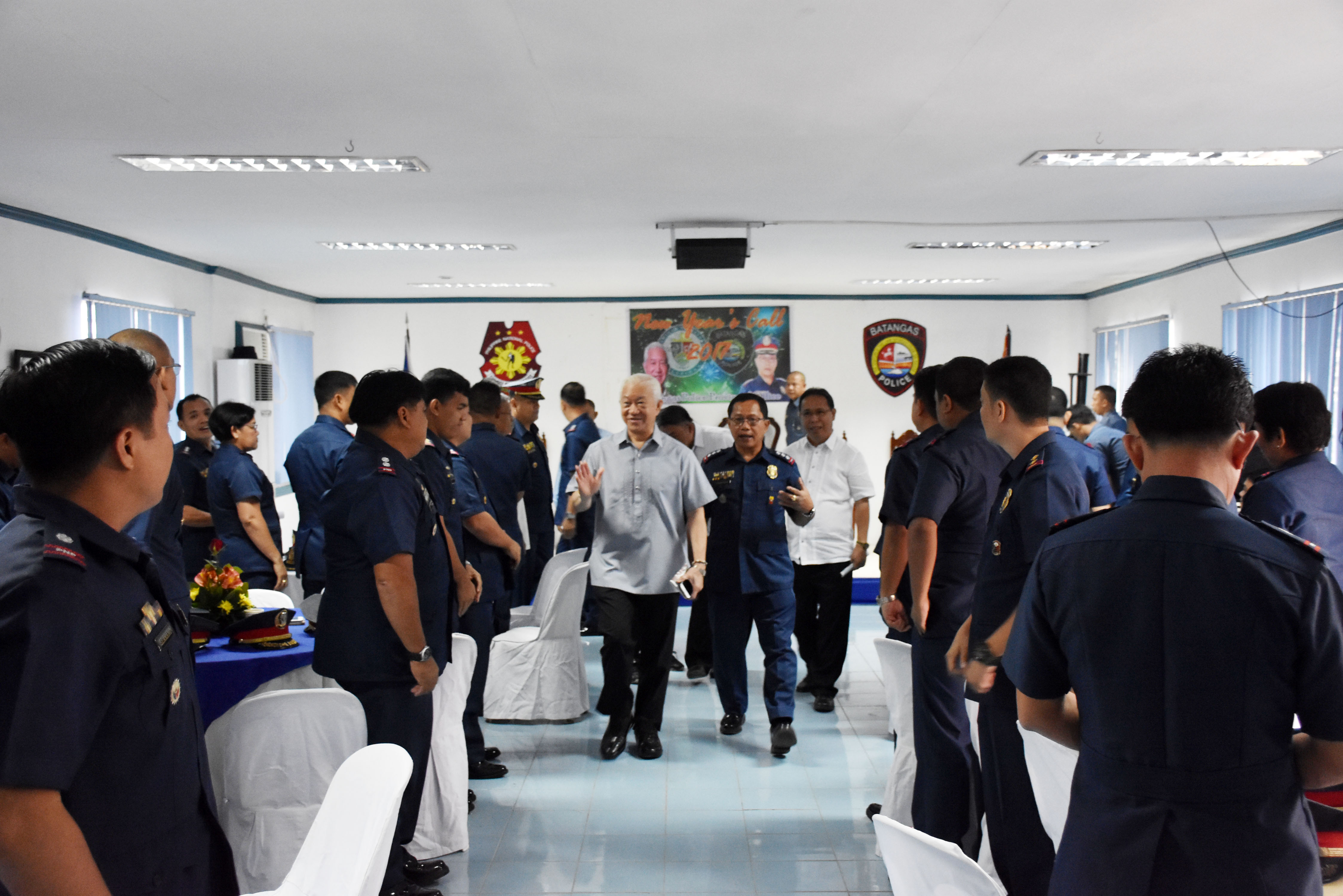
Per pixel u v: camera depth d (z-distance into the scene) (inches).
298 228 227.9
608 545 160.4
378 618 104.1
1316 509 106.7
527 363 378.9
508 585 159.3
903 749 120.5
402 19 102.7
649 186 186.1
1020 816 90.7
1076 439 247.1
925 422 130.2
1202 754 50.9
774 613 165.8
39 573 44.5
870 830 133.3
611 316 378.3
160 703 51.0
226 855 57.2
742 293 372.5
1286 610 49.9
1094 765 55.0
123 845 49.2
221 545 187.3
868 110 137.4
